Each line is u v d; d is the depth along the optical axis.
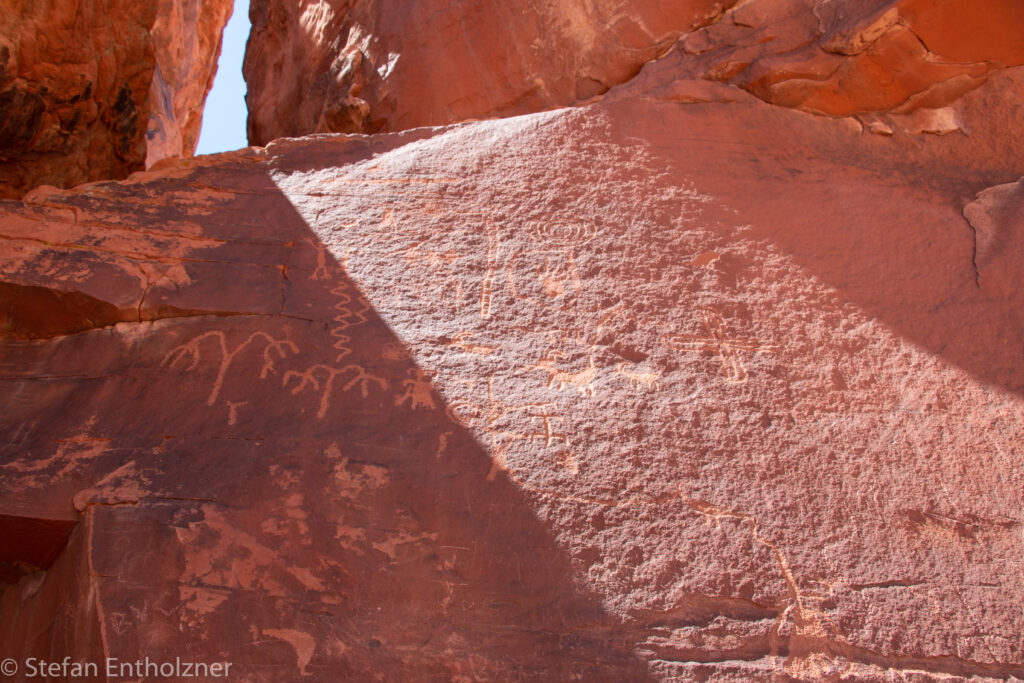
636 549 2.58
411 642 2.36
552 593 2.48
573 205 3.62
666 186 3.71
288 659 2.29
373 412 2.84
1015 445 2.91
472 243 3.45
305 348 3.01
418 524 2.58
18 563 2.75
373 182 3.70
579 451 2.79
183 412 2.80
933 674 2.41
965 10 3.84
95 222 3.34
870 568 2.60
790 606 2.50
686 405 2.95
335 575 2.45
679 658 2.38
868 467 2.82
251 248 3.36
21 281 3.04
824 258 3.45
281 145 3.87
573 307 3.23
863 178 3.81
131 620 2.30
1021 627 2.52
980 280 3.37
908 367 3.11
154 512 2.50
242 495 2.57
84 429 2.74
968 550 2.66
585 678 2.33
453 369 2.99
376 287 3.25
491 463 2.74
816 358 3.12
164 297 3.11
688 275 3.36
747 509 2.69
